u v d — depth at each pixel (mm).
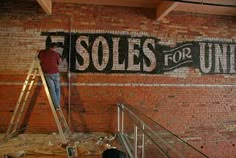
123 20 6520
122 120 6031
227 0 5848
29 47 6180
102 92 6410
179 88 6719
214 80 6902
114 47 6465
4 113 6109
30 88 5762
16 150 4762
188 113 6758
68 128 5984
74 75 6320
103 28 6438
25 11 6188
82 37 6355
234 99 7000
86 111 6359
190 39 6809
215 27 6945
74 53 6324
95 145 5246
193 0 5887
